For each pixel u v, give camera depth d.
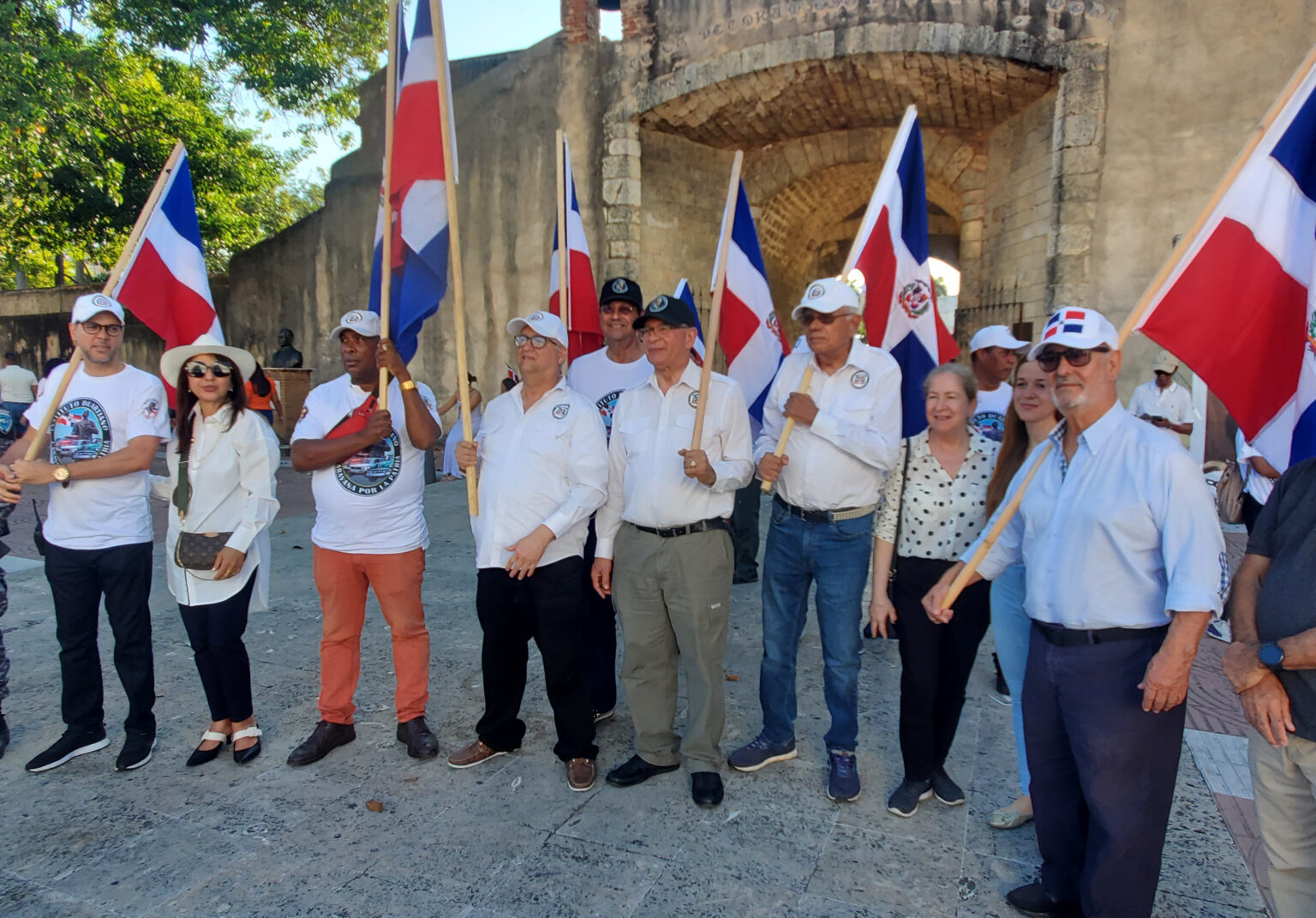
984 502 3.13
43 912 2.67
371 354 3.65
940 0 10.55
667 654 3.45
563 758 3.48
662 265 13.57
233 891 2.77
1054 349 2.29
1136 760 2.28
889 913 2.69
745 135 13.77
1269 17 9.65
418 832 3.12
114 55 15.59
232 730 3.72
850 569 3.31
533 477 3.39
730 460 3.34
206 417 3.54
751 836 3.11
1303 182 2.57
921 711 3.24
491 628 3.46
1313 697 2.08
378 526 3.55
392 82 3.51
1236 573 2.33
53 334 20.78
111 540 3.48
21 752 3.72
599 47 12.81
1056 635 2.39
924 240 4.01
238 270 16.80
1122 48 10.18
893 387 3.35
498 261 13.88
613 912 2.68
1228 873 2.90
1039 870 2.79
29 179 15.76
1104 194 10.37
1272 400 2.57
